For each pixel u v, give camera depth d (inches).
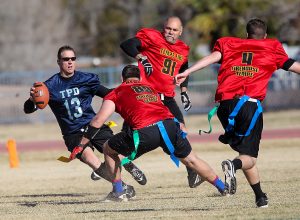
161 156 2349.9
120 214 1157.1
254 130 1106.7
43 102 1346.0
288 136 2763.3
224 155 2268.7
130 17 6437.0
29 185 1732.3
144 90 1160.2
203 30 4633.4
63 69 1370.6
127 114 1144.8
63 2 6579.7
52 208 1295.5
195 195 1387.8
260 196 1141.1
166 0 5876.0
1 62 5821.9
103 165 1350.9
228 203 1242.0
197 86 3855.8
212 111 1133.7
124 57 6722.4
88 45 6732.3
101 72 3961.6
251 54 1123.3
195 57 5113.2
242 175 1676.9
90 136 1173.1
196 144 2605.8
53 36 5984.3
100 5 6663.4
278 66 1134.4
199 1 4736.7
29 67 5841.5
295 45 4953.3
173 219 1079.0
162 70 1387.8
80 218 1131.3
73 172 1994.3
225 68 1125.1
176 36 1389.0
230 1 4640.8
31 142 3048.7
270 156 2137.1
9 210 1298.0
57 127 3782.0
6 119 4055.1
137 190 1518.2
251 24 1150.3
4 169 2180.1
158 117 1136.8
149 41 1387.8
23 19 5910.4
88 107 1385.3
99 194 1520.7
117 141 1167.0
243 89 1111.6
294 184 1467.8
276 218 1046.4
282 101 3878.0
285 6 4707.2
